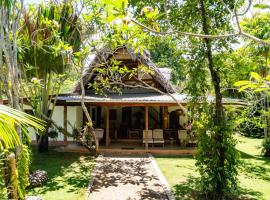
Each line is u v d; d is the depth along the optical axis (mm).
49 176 12938
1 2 7926
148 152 18812
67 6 15391
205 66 10422
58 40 13430
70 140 22266
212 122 9898
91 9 12680
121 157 17531
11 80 9359
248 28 6320
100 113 25188
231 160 9758
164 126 23688
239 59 8383
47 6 15125
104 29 12703
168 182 12102
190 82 10547
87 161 16250
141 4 8594
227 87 10250
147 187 11625
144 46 10578
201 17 10148
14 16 9711
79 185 11625
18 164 8312
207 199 10023
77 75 16266
